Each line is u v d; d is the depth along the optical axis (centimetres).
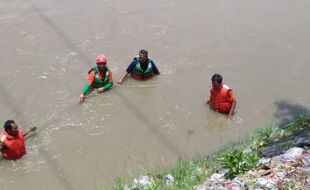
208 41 1295
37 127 1020
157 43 1284
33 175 913
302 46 1280
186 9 1439
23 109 1068
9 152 930
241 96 1103
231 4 1474
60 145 979
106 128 1022
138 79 1145
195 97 1102
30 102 1086
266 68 1195
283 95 1107
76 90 1121
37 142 984
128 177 881
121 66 1195
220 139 988
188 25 1361
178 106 1078
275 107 1070
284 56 1240
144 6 1445
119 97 1104
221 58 1230
